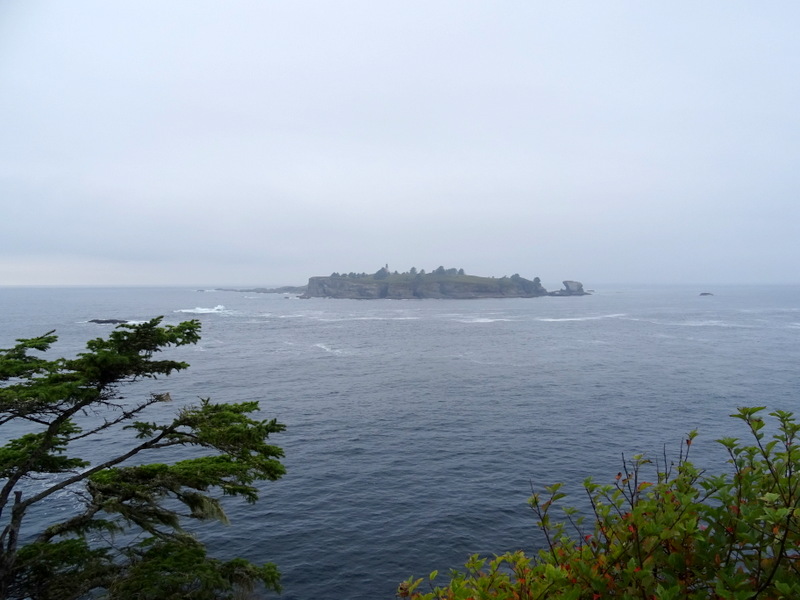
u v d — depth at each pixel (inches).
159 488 383.2
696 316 6806.1
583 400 1937.7
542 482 1142.3
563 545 182.9
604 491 185.2
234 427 366.0
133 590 324.2
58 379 343.3
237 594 365.7
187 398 1987.0
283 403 1923.0
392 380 2401.6
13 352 365.4
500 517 978.1
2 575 337.7
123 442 1376.7
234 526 943.7
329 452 1352.1
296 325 5743.1
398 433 1526.8
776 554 140.9
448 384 2292.1
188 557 360.8
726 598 127.0
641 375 2464.3
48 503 971.9
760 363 2795.3
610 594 153.6
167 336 380.8
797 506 142.6
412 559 846.5
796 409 1774.1
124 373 368.2
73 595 340.2
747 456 169.8
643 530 149.9
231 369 2736.2
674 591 131.4
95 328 4995.1
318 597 752.3
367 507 1024.9
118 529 398.9
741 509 142.3
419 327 5462.6
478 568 195.3
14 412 339.3
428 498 1064.2
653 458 1259.2
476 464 1259.2
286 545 884.6
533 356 3191.4
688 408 1795.0
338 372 2645.2
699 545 148.6
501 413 1753.2
